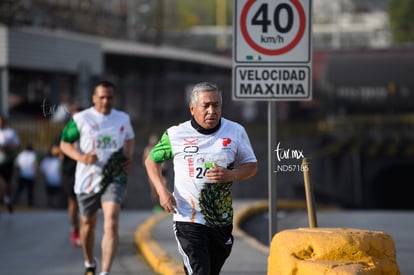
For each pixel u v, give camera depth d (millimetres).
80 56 121000
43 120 100625
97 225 49406
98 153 28359
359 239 18766
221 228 19828
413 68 162875
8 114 100750
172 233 42562
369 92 164000
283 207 63594
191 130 19828
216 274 20547
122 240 42438
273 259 19469
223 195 19781
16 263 35094
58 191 73562
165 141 19938
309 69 25000
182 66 198500
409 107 163500
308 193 22578
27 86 115562
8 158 56344
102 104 28438
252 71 25000
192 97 19781
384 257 18859
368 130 148000
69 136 28438
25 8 109625
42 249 39219
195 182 19719
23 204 80438
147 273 32531
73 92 120625
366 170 140375
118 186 28312
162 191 19828
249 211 57000
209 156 19719
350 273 17906
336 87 164875
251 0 24875
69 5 134375
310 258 18859
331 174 131125
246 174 19828
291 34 24969
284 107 195750
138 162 97438
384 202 159750
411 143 143625
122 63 168250
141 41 174250
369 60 164875
